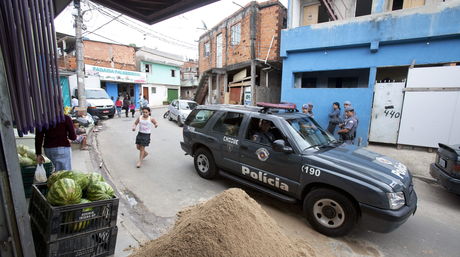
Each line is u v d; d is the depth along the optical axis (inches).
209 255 66.6
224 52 613.3
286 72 406.6
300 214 154.6
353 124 260.5
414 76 302.2
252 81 469.4
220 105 212.8
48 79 77.4
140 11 147.5
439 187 208.8
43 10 74.7
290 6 397.4
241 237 74.1
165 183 198.2
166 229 133.0
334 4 394.9
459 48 282.4
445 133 289.9
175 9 139.8
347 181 121.9
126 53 969.5
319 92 373.7
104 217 91.7
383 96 326.6
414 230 140.9
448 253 121.0
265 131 164.7
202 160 209.3
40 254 85.0
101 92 610.5
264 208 161.3
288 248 87.7
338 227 127.0
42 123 73.7
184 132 226.2
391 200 113.2
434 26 286.0
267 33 476.1
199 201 167.3
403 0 347.6
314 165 135.3
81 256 87.0
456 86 280.8
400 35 305.6
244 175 173.3
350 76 435.2
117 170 227.5
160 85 1136.8
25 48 65.7
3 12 59.0
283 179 148.5
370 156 146.6
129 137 373.7
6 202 56.1
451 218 155.3
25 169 126.1
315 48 370.6
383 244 126.8
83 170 213.3
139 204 161.8
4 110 54.7
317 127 180.5
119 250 105.3
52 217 79.0
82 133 282.7
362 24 328.5
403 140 314.5
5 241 56.6
